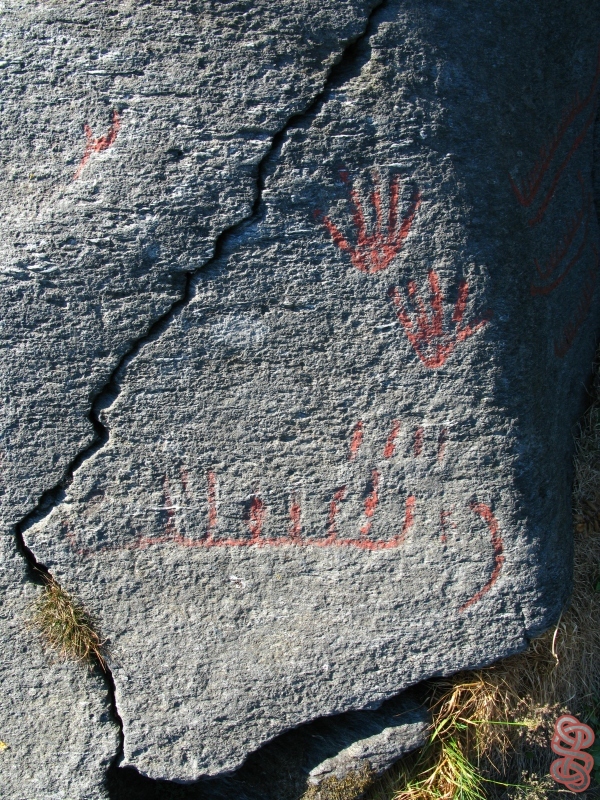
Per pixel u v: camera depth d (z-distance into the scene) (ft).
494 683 7.83
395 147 7.05
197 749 7.47
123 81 7.04
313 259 7.14
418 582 7.38
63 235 7.12
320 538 7.37
